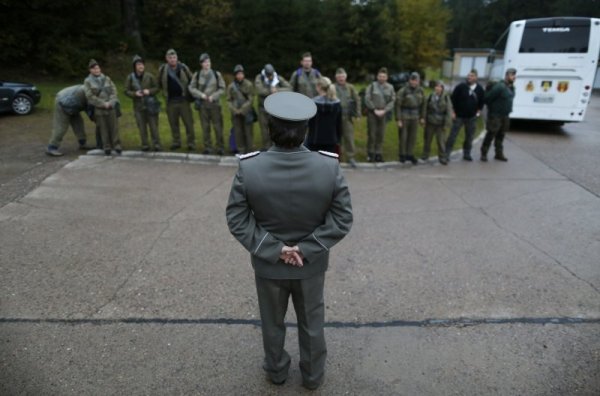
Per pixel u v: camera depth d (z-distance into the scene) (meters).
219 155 8.05
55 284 3.71
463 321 3.36
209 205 5.64
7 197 5.71
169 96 7.93
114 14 19.80
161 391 2.61
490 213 5.70
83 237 4.61
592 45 11.20
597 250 4.62
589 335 3.20
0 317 3.25
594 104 20.61
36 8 16.34
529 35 11.70
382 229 5.08
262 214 2.20
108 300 3.51
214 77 7.77
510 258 4.41
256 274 2.37
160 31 23.39
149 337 3.09
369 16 26.94
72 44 17.39
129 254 4.28
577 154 9.54
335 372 2.81
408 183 7.04
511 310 3.51
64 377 2.69
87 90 7.34
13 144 8.42
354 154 8.16
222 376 2.75
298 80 7.38
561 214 5.71
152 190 6.16
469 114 8.38
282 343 2.57
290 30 24.11
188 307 3.45
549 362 2.92
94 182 6.41
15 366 2.76
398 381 2.74
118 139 7.87
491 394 2.65
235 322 3.28
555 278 4.02
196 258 4.23
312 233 2.22
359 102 7.73
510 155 9.41
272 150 2.21
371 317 3.39
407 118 8.03
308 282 2.35
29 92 11.08
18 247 4.34
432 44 35.50
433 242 4.75
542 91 11.84
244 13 23.06
